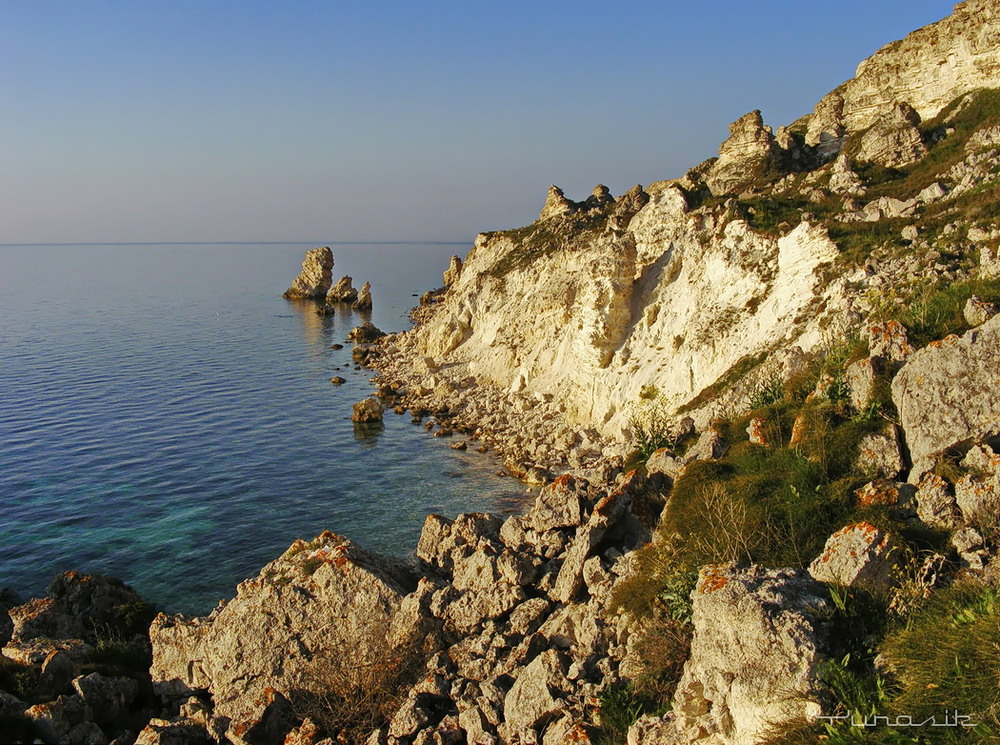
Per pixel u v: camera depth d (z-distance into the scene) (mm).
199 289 185750
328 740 15188
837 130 68312
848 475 14719
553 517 18250
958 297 18000
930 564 11508
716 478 16328
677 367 42594
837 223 41031
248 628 17828
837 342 23547
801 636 9961
